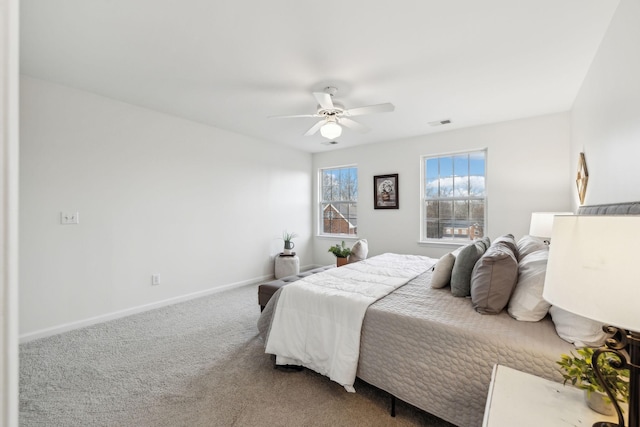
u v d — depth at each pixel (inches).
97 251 115.6
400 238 182.9
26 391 73.2
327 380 78.5
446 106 126.4
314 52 85.0
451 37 77.7
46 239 103.3
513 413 35.9
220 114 138.1
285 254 188.4
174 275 141.1
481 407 52.8
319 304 77.7
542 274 60.3
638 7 55.9
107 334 105.2
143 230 129.6
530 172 141.3
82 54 86.3
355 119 143.4
